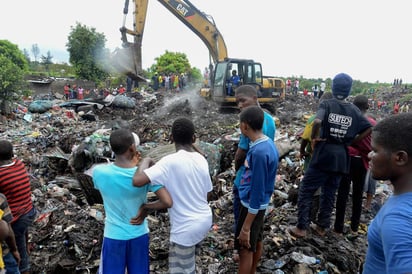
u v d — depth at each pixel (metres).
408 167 1.32
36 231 4.20
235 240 2.99
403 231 1.17
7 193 2.99
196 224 2.43
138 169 2.41
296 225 3.94
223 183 5.95
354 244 3.88
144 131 10.61
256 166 2.63
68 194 5.55
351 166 3.82
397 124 1.34
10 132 10.45
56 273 3.66
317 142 3.56
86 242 3.94
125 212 2.47
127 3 12.30
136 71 12.47
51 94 24.62
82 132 9.99
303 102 21.11
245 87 3.35
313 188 3.67
